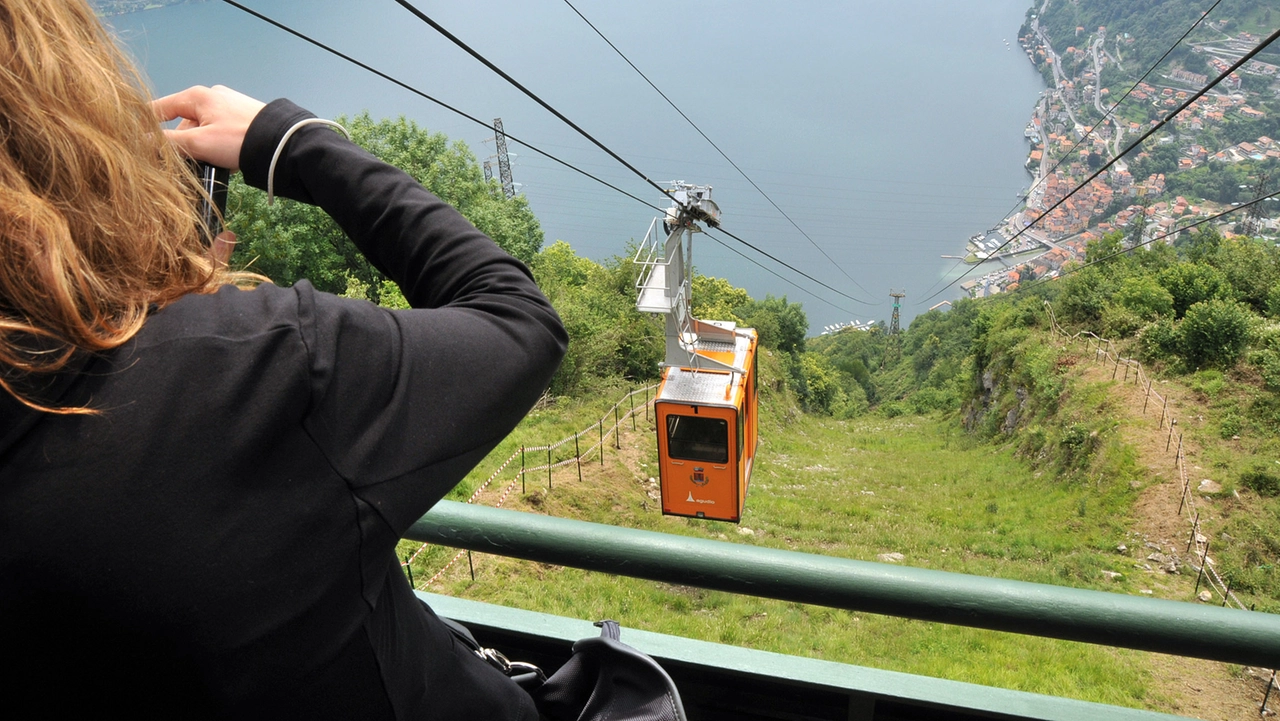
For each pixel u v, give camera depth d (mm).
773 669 1578
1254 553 16688
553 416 22109
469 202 38844
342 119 38312
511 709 911
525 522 1438
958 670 11789
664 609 12945
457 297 755
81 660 545
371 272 32312
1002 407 33156
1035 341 33219
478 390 669
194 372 558
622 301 34406
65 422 520
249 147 764
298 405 581
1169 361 24906
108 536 518
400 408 630
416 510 648
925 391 54375
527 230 47469
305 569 588
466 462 673
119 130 573
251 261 743
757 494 22609
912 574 1331
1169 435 21156
